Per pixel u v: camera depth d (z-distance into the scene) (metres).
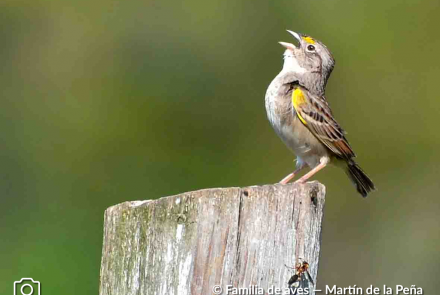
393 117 18.97
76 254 15.05
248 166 17.92
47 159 17.80
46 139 18.02
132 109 18.14
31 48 19.06
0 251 14.93
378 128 18.97
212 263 6.68
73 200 17.31
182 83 18.34
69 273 14.24
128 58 18.67
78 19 19.16
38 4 19.23
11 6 19.17
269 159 17.94
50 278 14.04
